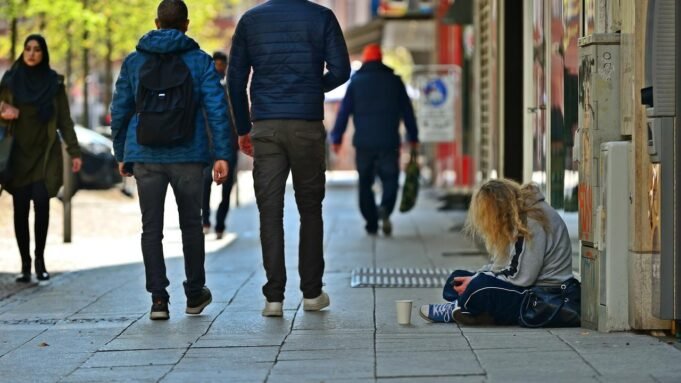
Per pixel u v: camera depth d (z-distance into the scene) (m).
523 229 19.03
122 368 16.58
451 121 56.06
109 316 21.80
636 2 17.73
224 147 20.66
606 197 18.12
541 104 27.20
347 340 18.28
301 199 21.42
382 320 20.47
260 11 20.94
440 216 47.28
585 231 18.66
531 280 19.09
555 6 25.11
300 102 20.78
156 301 20.92
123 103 20.77
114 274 28.39
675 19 16.88
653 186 17.73
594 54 18.28
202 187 20.98
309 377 15.41
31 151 26.34
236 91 21.23
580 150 18.83
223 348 17.92
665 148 17.02
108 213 47.53
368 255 32.47
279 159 20.95
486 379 14.89
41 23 51.31
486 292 19.12
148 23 58.09
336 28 20.94
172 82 20.30
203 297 21.34
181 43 20.52
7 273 28.83
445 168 68.50
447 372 15.39
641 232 17.91
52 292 25.30
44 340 19.20
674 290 17.11
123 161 21.09
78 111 107.56
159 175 20.72
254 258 31.59
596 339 17.64
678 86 16.92
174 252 33.81
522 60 34.53
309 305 21.66
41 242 26.89
